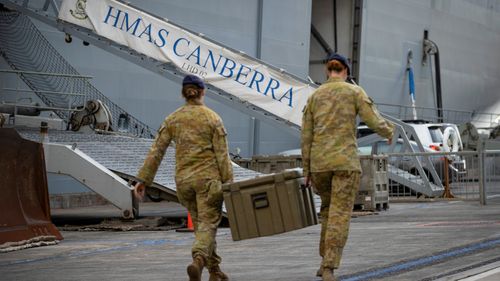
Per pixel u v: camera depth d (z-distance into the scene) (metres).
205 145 10.85
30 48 31.98
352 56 51.78
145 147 26.45
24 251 17.11
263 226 10.55
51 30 32.78
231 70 28.97
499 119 71.12
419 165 31.94
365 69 52.34
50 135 26.02
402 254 14.02
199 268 10.45
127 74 35.84
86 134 27.47
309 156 10.85
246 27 42.59
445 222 21.25
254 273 12.40
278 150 44.91
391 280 11.00
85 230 22.08
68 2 30.28
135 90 36.22
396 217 23.94
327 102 10.74
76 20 30.11
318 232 19.58
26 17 31.88
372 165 26.53
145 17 29.53
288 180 10.53
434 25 60.50
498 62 71.69
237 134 42.03
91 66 34.28
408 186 32.06
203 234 10.67
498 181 30.16
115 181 22.73
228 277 11.91
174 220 23.78
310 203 10.77
